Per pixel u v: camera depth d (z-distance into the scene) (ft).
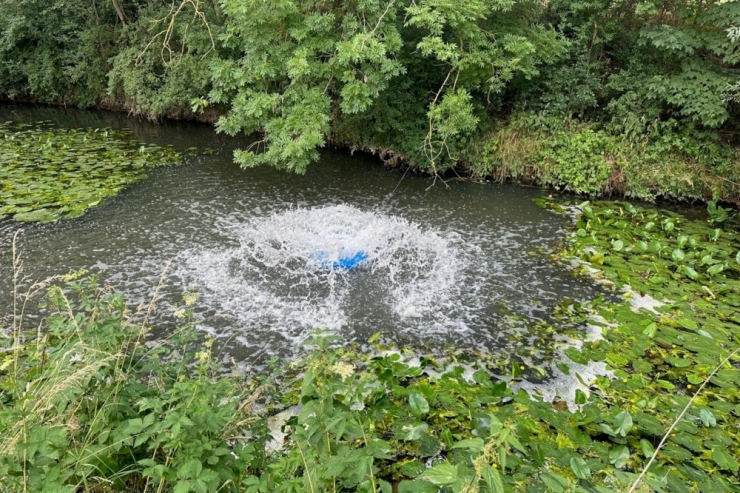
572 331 13.97
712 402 11.07
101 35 41.22
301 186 25.07
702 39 23.07
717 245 19.21
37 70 42.47
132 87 37.27
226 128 21.25
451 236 20.02
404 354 12.88
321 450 6.21
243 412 8.41
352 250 18.34
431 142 25.21
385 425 10.19
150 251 17.74
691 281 16.62
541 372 12.25
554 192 25.35
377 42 19.56
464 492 4.99
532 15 26.99
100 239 18.45
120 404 6.75
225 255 17.67
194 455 5.89
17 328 12.99
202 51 34.96
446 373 11.96
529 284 16.48
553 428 10.16
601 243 19.36
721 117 22.49
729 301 15.40
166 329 13.38
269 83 22.72
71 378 5.86
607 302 15.39
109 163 27.32
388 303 15.26
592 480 8.81
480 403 10.86
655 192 24.45
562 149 25.52
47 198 21.80
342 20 22.12
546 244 19.39
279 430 9.93
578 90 25.96
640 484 7.84
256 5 19.38
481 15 21.89
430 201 23.76
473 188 25.70
